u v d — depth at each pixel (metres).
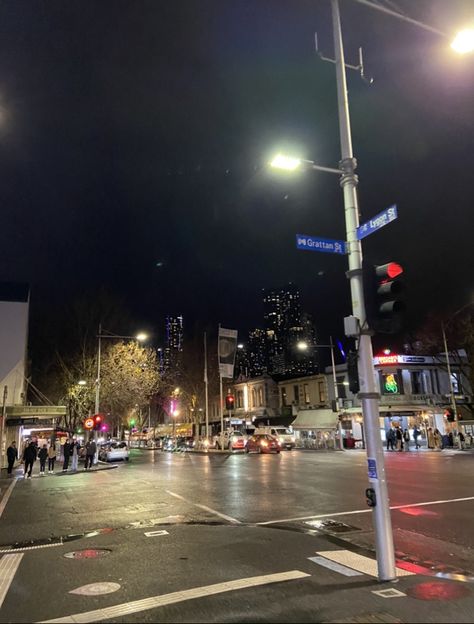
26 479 24.34
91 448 32.06
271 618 5.05
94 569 7.30
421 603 5.41
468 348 43.00
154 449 75.56
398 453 33.75
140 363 41.25
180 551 8.20
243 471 23.38
